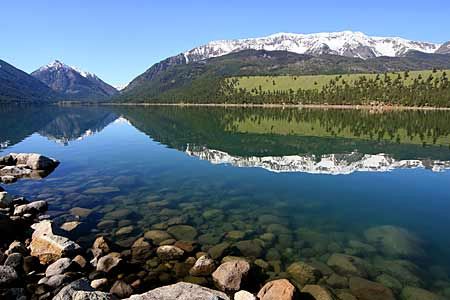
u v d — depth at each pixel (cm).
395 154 4006
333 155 3934
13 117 10631
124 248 1493
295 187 2561
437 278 1286
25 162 3281
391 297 1145
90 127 7612
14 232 1664
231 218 1883
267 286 1120
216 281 1221
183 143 4912
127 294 1139
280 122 9188
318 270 1316
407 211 2053
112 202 2148
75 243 1454
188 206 2078
